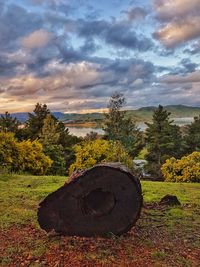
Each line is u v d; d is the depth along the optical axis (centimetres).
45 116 5259
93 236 658
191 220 827
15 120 5100
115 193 652
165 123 5669
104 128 5109
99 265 562
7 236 686
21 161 2170
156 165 4934
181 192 1228
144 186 1355
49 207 649
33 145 2320
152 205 962
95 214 653
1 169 1905
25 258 583
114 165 659
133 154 5500
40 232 705
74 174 668
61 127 5191
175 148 5716
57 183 1348
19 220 780
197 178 2139
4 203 943
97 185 646
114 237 655
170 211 895
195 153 2261
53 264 562
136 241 662
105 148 2400
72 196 645
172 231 736
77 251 609
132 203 657
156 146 5538
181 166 2203
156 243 663
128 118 5472
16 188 1191
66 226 652
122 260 582
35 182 1355
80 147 2416
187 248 646
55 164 2802
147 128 5888
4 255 591
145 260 586
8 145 2088
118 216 657
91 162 2317
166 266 565
